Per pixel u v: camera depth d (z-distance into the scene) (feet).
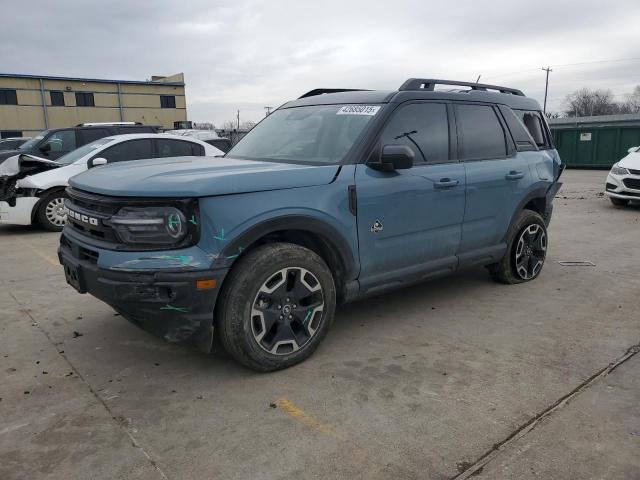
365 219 12.01
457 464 8.06
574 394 10.13
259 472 7.92
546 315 14.52
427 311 14.85
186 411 9.62
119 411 9.65
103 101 174.50
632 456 8.21
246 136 15.85
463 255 14.87
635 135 67.67
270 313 10.71
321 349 12.27
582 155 72.64
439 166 13.75
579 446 8.47
